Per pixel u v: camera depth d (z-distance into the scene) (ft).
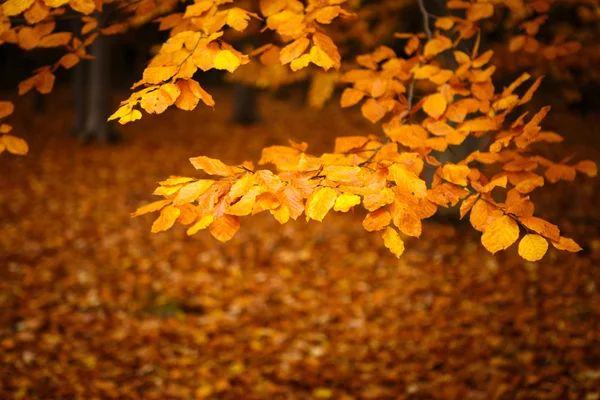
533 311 15.85
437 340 15.01
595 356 13.44
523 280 17.99
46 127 50.65
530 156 7.46
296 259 21.20
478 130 7.16
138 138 46.03
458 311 16.48
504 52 14.47
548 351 13.93
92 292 18.45
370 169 5.95
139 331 15.88
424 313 16.56
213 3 7.11
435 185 6.61
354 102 7.97
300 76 14.66
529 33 9.50
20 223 25.50
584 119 45.98
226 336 15.58
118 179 33.91
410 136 7.16
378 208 5.36
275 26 6.96
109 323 16.31
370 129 49.47
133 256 21.80
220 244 22.93
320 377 13.62
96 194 30.63
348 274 19.69
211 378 13.65
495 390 12.45
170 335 15.72
